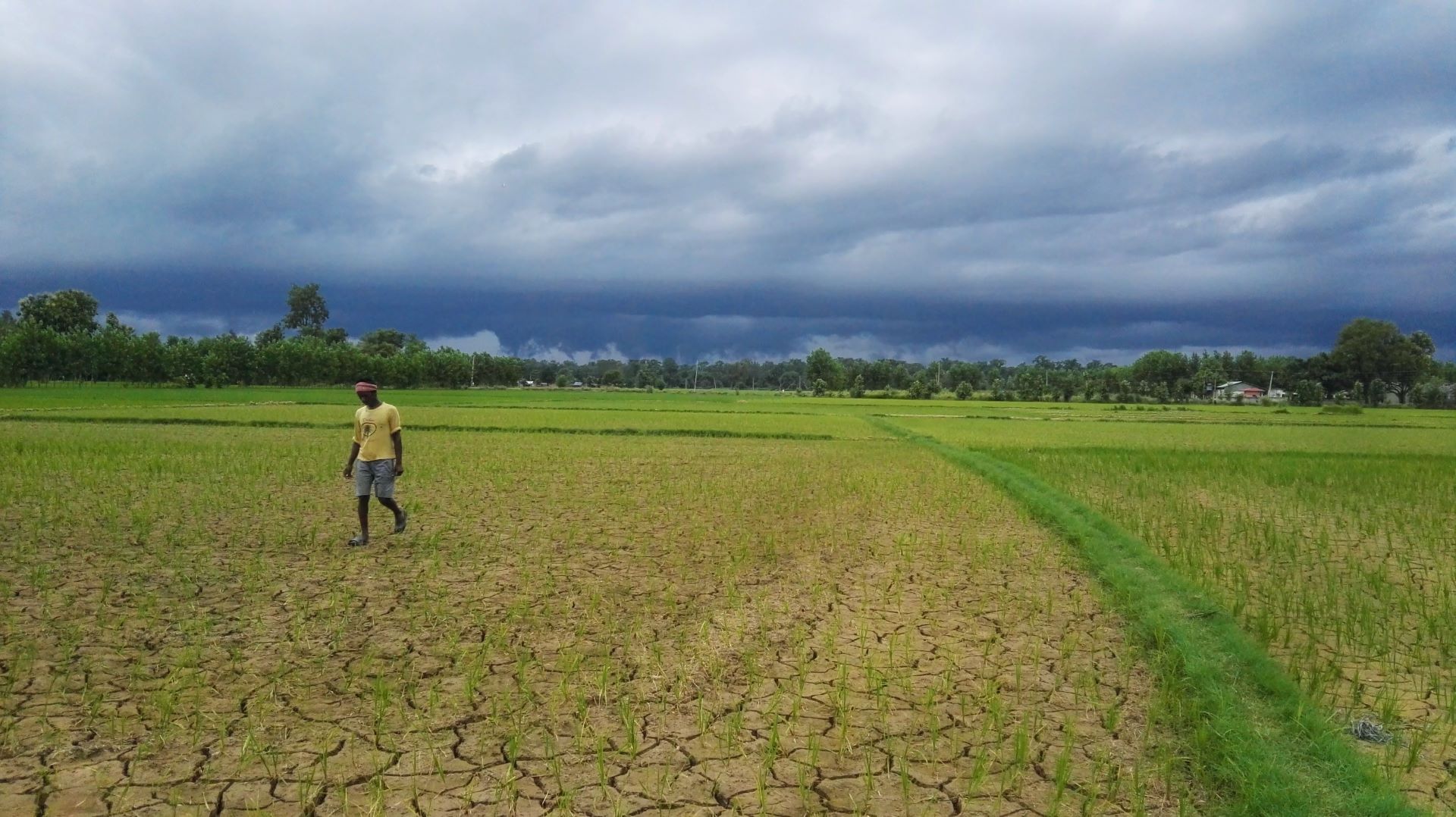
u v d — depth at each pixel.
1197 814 4.27
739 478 18.73
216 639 6.70
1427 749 5.08
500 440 29.61
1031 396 122.69
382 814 4.14
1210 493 16.84
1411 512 14.51
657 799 4.34
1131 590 8.38
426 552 10.12
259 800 4.26
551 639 6.88
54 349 77.25
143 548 9.98
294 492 14.87
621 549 10.59
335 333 143.00
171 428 31.11
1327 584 9.10
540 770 4.62
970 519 13.56
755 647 6.77
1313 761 4.82
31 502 13.17
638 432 35.00
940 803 4.36
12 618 7.08
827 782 4.56
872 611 7.98
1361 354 124.69
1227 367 156.00
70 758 4.66
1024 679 6.17
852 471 20.94
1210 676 6.03
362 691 5.68
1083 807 4.28
